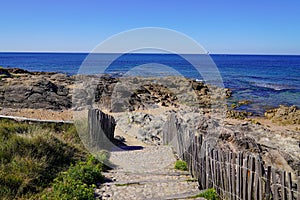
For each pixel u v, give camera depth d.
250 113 16.72
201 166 5.50
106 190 5.27
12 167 5.41
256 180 3.86
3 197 4.54
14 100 14.34
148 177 6.11
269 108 18.53
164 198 4.87
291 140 9.35
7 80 17.66
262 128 11.12
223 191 4.65
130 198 4.95
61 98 14.74
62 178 5.50
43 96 14.73
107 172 6.55
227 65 60.16
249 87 28.14
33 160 5.78
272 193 3.71
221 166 4.70
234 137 8.47
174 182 5.71
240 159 4.19
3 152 5.85
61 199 4.48
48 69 45.34
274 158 7.56
